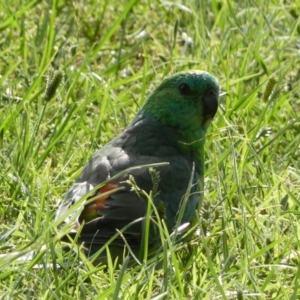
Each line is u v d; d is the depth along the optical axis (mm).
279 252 9273
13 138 11148
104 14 15047
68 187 10430
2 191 10234
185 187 9680
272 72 13234
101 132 11711
